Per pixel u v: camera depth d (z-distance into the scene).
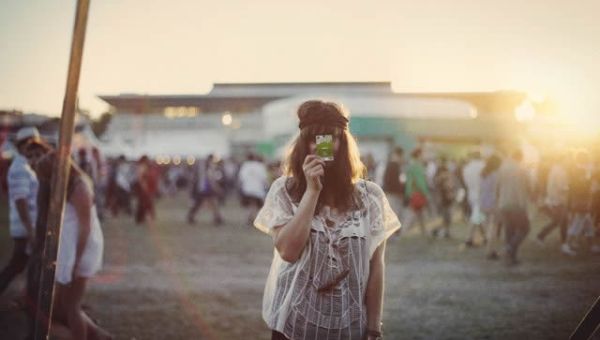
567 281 9.73
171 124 46.34
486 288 9.16
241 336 6.45
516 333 6.65
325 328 2.81
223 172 29.44
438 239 15.73
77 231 5.17
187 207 27.34
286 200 2.89
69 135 3.95
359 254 2.86
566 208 13.69
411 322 7.13
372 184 3.01
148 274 10.26
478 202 13.10
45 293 3.93
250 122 47.53
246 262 11.62
